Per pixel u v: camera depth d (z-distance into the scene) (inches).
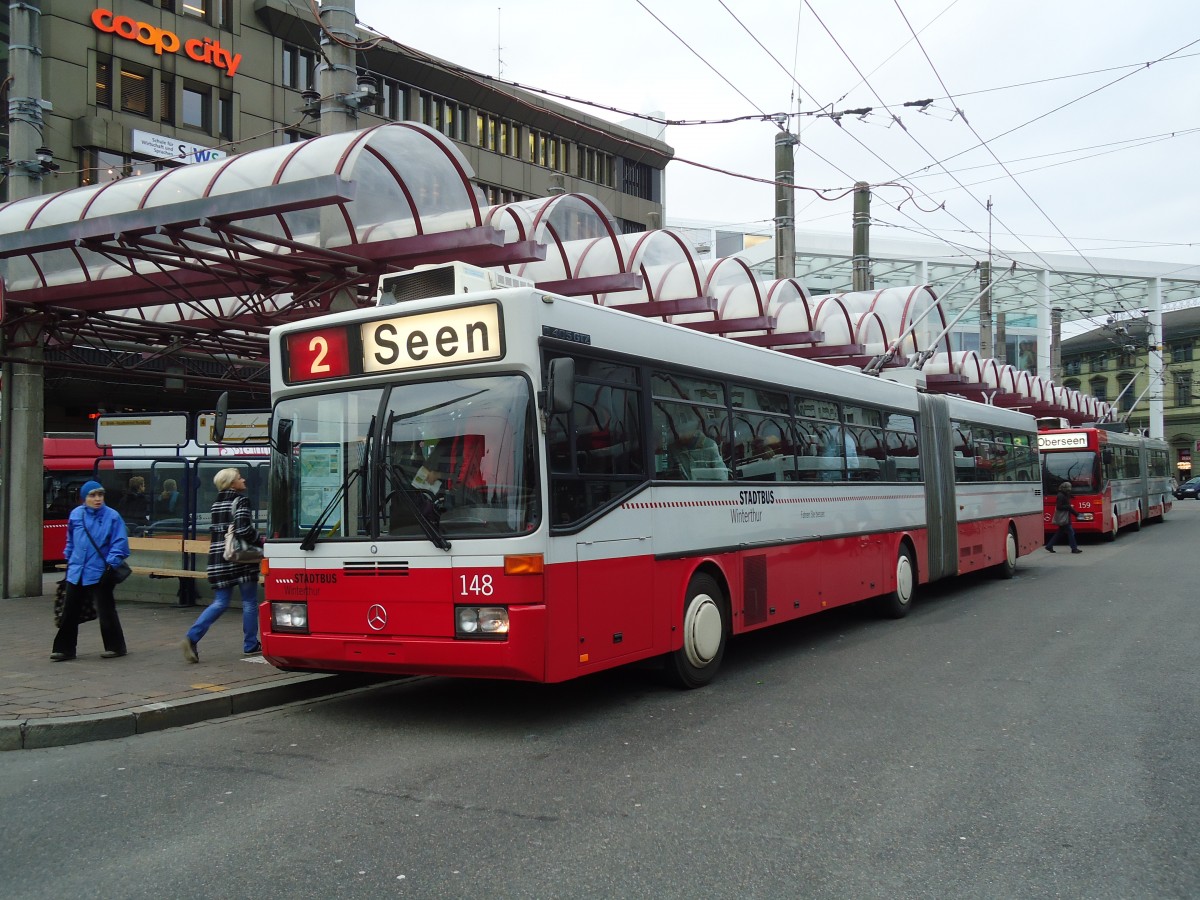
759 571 377.7
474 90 1601.9
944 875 170.6
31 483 582.9
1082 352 3080.7
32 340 571.2
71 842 188.5
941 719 287.0
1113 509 1130.7
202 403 1149.1
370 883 166.6
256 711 304.8
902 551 527.5
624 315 311.9
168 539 527.2
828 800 212.7
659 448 322.3
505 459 266.7
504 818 200.7
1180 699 310.7
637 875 170.1
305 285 433.4
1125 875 170.7
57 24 1115.9
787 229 768.9
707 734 271.9
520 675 258.5
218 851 182.5
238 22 1285.7
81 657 367.6
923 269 1739.7
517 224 415.8
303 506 294.5
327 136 385.4
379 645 273.9
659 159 1982.0
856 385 487.8
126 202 436.5
